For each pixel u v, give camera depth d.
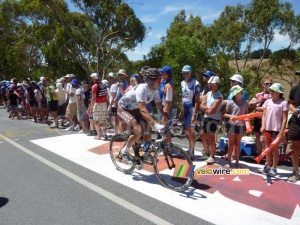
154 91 4.44
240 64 17.39
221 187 4.31
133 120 4.47
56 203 3.77
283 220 3.30
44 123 11.06
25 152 6.37
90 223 3.26
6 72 38.00
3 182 4.53
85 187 4.31
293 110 4.46
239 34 15.76
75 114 9.13
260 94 6.13
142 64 17.81
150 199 3.88
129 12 21.31
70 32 22.62
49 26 22.97
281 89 4.52
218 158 5.90
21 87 13.17
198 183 4.48
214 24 17.06
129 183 4.47
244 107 5.07
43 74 30.89
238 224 3.22
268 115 4.69
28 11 24.09
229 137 5.06
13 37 33.81
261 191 4.16
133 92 4.51
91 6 20.95
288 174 4.88
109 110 8.67
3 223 3.27
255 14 16.11
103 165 5.41
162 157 4.42
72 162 5.60
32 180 4.61
